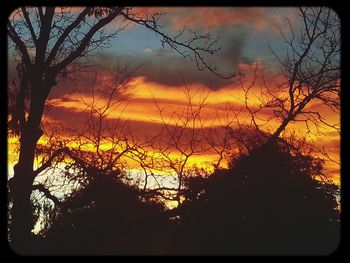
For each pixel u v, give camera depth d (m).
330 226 12.10
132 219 12.73
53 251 12.57
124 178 13.48
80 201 13.27
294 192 12.31
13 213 14.42
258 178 12.47
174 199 13.08
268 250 11.63
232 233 11.87
